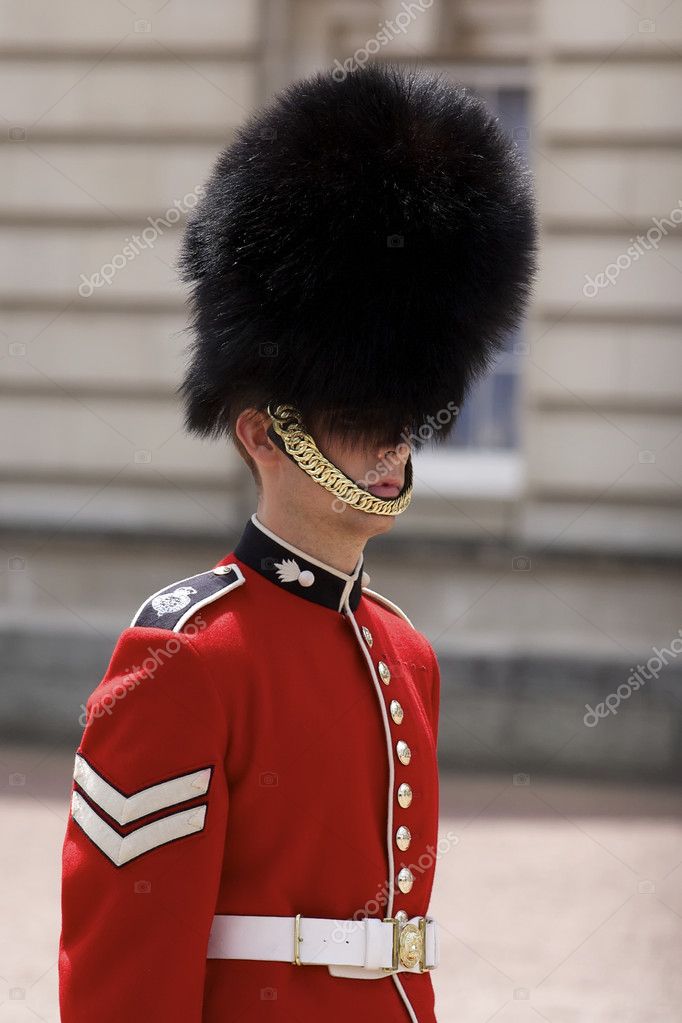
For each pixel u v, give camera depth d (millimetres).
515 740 28234
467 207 7652
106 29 31578
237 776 6656
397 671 7574
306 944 6586
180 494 31500
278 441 7188
